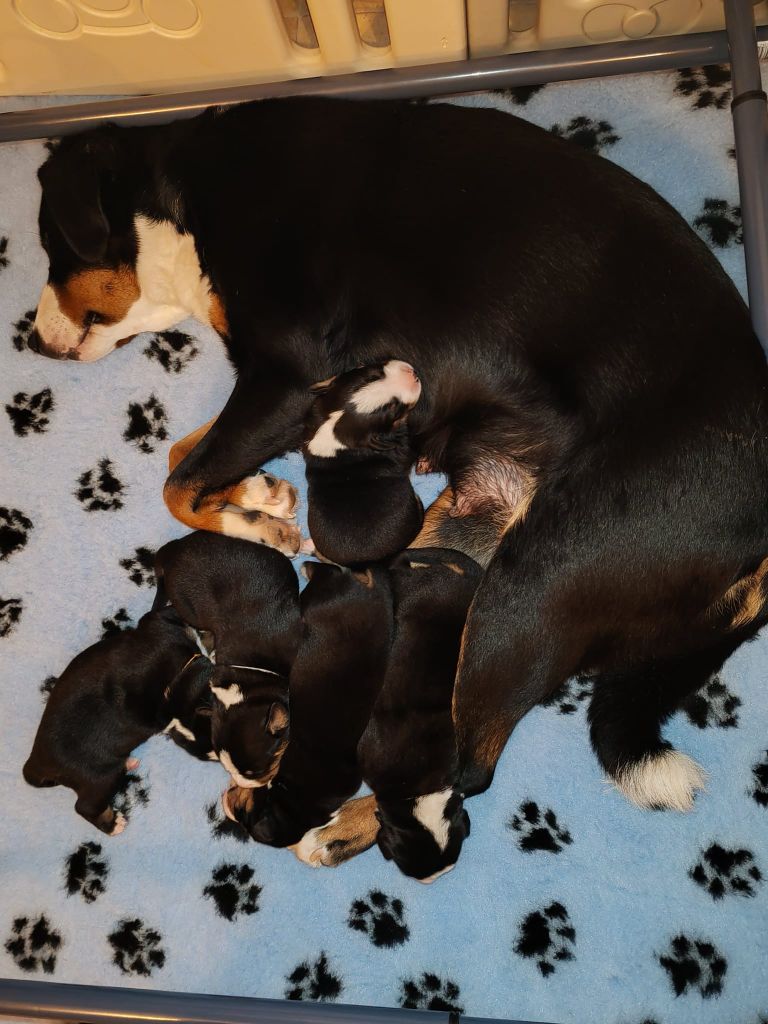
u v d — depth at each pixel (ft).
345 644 2.10
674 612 1.90
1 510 2.51
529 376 1.89
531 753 2.34
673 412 1.81
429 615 2.12
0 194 2.60
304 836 2.20
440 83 2.30
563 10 2.26
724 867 2.25
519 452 1.96
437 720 2.09
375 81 2.30
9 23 2.31
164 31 2.29
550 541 1.89
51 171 2.09
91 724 2.20
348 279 1.95
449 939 2.28
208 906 2.35
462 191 1.88
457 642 2.11
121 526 2.48
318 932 2.32
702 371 1.81
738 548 1.83
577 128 2.46
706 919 2.23
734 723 2.28
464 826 2.15
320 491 2.10
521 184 1.86
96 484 2.49
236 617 2.17
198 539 2.21
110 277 2.23
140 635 2.24
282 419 2.10
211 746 2.23
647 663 1.99
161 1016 1.96
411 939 2.29
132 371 2.50
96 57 2.39
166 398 2.49
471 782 2.06
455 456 2.10
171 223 2.13
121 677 2.21
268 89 2.32
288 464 2.46
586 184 1.87
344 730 2.11
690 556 1.83
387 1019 1.92
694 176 2.42
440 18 2.21
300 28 2.39
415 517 2.12
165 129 2.13
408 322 1.93
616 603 1.90
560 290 1.84
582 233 1.84
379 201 1.91
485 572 1.97
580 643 1.95
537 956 2.26
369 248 1.92
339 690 2.10
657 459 1.81
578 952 2.25
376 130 1.95
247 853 2.36
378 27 2.40
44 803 2.43
